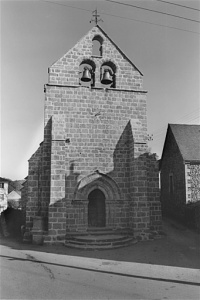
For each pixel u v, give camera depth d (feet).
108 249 56.75
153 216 70.08
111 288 34.83
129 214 68.33
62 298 31.27
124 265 46.03
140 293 33.22
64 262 47.14
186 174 85.76
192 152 88.33
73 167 66.90
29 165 66.54
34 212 65.21
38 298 31.24
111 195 68.44
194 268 44.70
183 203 86.69
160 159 107.04
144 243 62.90
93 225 68.69
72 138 67.82
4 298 31.09
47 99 67.82
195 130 97.50
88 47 71.77
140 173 67.10
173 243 63.31
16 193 193.88
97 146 68.85
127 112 71.61
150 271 42.80
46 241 60.23
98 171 67.87
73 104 68.95
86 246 57.00
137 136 68.74
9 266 44.06
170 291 34.01
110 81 70.90
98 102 70.44
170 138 97.86
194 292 33.76
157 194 71.26
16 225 79.92
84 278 38.81
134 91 72.64
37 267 43.78
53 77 68.69
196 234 74.18
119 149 69.92
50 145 65.87
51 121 66.80
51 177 62.44
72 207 65.41
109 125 70.23
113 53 73.05
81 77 69.26
